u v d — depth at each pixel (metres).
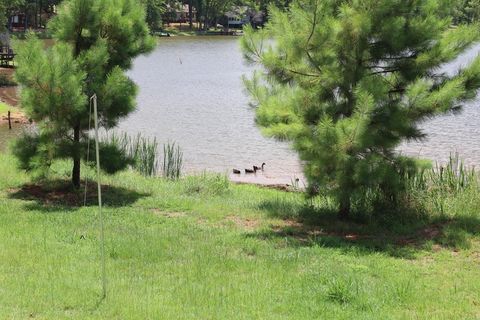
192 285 9.59
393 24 13.25
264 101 15.42
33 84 15.55
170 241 12.32
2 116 39.53
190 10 159.38
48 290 9.14
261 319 8.20
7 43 70.31
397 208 14.59
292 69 14.58
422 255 11.79
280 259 11.16
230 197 18.42
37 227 13.09
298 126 13.68
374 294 9.30
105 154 16.81
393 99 13.96
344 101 14.28
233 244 12.30
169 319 8.12
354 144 12.73
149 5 136.38
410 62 13.89
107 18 16.80
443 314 8.61
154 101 50.94
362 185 13.66
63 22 16.77
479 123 39.84
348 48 13.91
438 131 37.16
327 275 9.99
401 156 14.34
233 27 166.38
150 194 17.69
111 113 16.81
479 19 14.59
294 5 14.12
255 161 29.80
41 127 16.59
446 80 13.73
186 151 31.88
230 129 38.66
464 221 13.95
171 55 98.38
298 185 24.00
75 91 15.45
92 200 16.53
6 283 9.38
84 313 8.30
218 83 63.59
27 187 17.75
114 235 12.66
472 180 16.27
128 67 17.88
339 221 14.66
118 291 9.22
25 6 111.50
